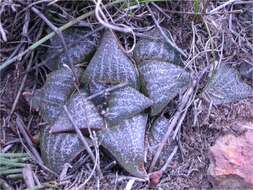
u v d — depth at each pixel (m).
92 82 0.21
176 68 0.21
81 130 0.21
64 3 0.23
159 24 0.23
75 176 0.21
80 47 0.22
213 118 0.22
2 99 0.22
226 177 0.20
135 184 0.20
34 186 0.20
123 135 0.20
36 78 0.22
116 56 0.21
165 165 0.21
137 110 0.21
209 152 0.20
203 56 0.23
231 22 0.24
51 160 0.20
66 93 0.21
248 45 0.23
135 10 0.23
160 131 0.21
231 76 0.22
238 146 0.20
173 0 0.23
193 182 0.21
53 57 0.22
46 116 0.21
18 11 0.22
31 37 0.23
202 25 0.23
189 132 0.22
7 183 0.20
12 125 0.22
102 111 0.21
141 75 0.22
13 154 0.20
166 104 0.21
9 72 0.22
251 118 0.22
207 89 0.22
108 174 0.21
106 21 0.21
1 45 0.22
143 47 0.22
